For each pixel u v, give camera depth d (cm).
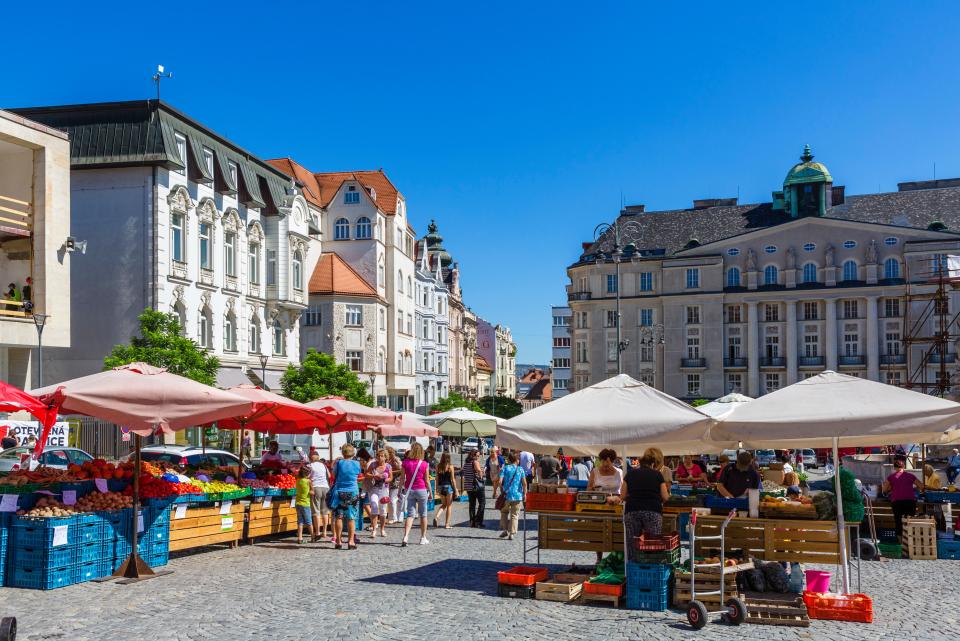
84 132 3988
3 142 3059
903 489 1855
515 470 2098
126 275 3947
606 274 9144
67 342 3195
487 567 1602
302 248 5347
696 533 1301
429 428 2845
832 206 9088
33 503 1353
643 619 1119
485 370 14662
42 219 3128
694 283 8800
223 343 4556
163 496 1541
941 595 1327
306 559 1683
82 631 1020
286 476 2091
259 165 4984
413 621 1089
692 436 1255
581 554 1827
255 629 1034
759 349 8625
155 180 3938
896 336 8194
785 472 2238
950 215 8600
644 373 8888
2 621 818
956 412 1186
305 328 6500
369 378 6569
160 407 1399
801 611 1098
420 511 1969
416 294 8219
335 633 1015
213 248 4438
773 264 8644
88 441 3134
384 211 7094
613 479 1532
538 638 1008
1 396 1305
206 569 1527
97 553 1395
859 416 1210
